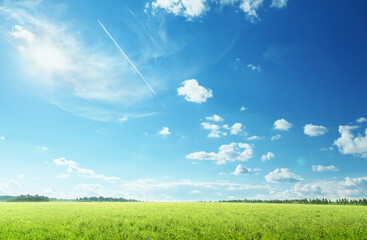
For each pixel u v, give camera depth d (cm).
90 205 4719
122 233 2094
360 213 3481
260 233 2120
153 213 3169
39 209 3716
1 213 3189
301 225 2392
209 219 2708
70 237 1941
